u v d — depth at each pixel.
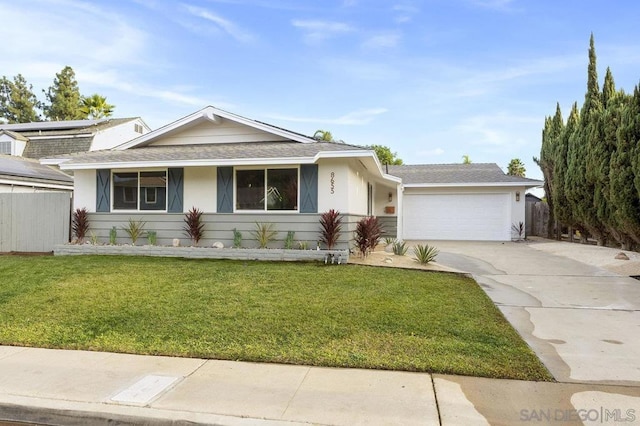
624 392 3.53
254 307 6.09
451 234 18.36
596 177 12.63
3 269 9.08
